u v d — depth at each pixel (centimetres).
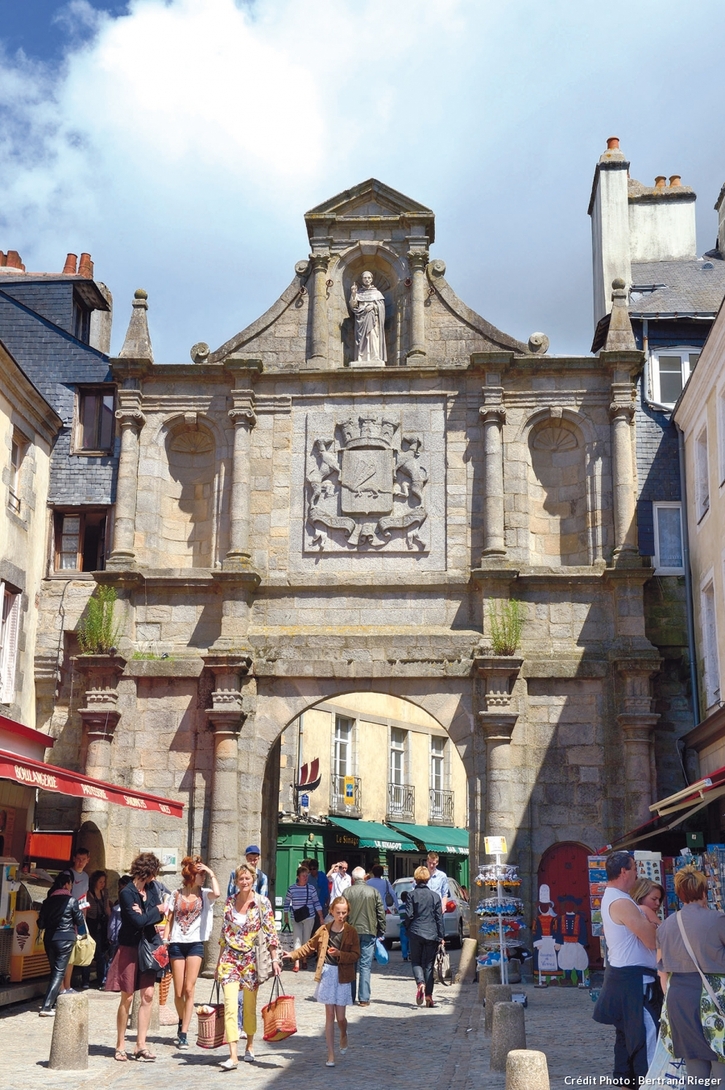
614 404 2383
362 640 2327
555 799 2239
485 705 2273
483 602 2319
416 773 4069
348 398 2470
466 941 2094
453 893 2933
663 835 2130
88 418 2558
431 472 2425
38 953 1764
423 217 2534
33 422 2400
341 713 3666
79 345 2570
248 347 2522
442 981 2038
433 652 2312
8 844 2125
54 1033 1157
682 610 2327
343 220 2561
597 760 2250
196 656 2348
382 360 2502
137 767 2306
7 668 2273
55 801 2291
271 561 2405
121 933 1227
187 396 2494
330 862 3475
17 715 2298
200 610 2388
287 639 2338
